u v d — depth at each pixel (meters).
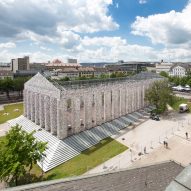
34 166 47.53
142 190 16.00
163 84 91.19
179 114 88.69
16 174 36.09
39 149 38.84
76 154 52.44
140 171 18.48
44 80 61.41
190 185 10.38
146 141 60.03
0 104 110.31
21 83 122.94
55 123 58.44
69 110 76.12
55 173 44.47
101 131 64.31
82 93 60.44
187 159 48.97
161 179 18.02
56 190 14.08
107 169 45.38
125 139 61.56
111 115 73.88
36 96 67.38
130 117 80.75
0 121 80.56
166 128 70.81
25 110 76.56
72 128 58.91
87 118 62.62
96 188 15.12
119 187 15.74
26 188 13.81
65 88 58.94
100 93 66.81
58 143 53.06
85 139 58.25
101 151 54.03
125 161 48.69
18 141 36.59
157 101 88.88
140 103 93.44
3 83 117.62
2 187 39.00
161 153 52.41
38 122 68.44
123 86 79.31
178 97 122.94
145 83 96.62
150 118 82.56
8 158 34.78
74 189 14.56
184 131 67.44
